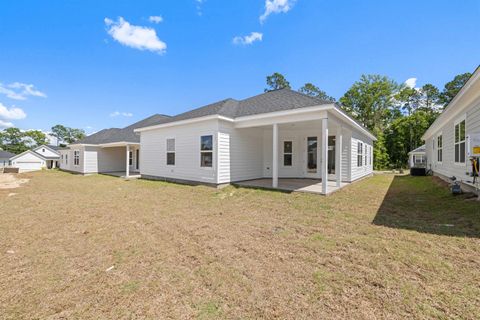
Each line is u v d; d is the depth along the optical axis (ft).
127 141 50.60
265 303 6.82
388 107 106.42
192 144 34.37
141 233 13.51
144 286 7.86
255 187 28.76
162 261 9.79
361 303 6.72
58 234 13.39
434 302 6.65
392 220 15.30
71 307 6.75
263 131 38.29
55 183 39.81
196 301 6.99
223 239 12.37
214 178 30.91
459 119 26.76
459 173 27.07
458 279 7.87
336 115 26.32
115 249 11.15
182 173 36.11
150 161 42.78
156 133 41.22
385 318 6.06
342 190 27.43
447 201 20.25
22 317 6.34
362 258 9.66
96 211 19.21
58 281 8.20
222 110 32.12
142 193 28.45
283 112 26.68
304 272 8.63
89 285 7.94
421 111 108.47
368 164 49.44
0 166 129.29
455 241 11.24
